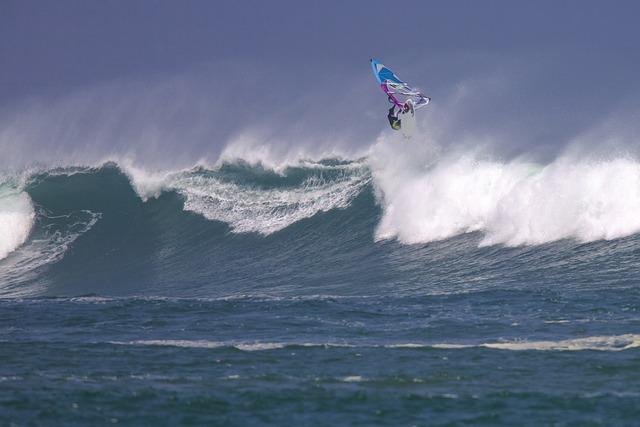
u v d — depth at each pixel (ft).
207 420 153.89
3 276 421.18
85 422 153.48
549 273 312.09
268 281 355.56
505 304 253.03
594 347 199.31
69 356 204.23
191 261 408.87
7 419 155.02
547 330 217.77
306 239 410.31
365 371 184.24
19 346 217.56
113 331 236.22
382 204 409.69
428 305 257.55
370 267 358.84
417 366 187.32
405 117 343.67
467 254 354.74
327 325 234.17
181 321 246.68
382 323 234.58
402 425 149.69
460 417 152.97
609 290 270.05
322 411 157.58
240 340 218.59
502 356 193.98
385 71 287.69
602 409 155.12
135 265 412.57
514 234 357.00
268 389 171.42
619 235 338.34
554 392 165.37
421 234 381.81
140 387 173.78
